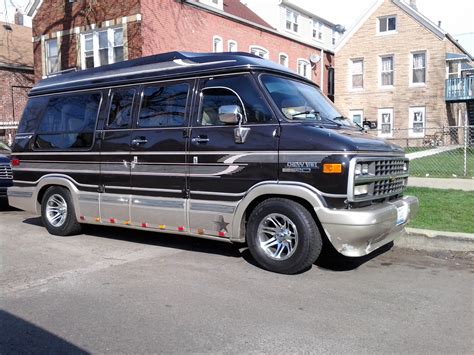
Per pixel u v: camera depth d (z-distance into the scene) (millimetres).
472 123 27078
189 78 5895
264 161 5191
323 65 30891
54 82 7551
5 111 24969
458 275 5289
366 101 28516
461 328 3844
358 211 4770
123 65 6691
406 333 3740
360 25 28391
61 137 7117
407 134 27203
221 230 5531
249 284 4934
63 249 6453
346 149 4785
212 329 3807
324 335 3695
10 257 6031
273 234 5289
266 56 25234
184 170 5773
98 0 18703
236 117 5254
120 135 6387
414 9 27641
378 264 5727
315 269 5500
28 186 7543
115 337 3672
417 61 26938
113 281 5031
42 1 20797
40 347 3518
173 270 5438
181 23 19328
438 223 7121
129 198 6285
